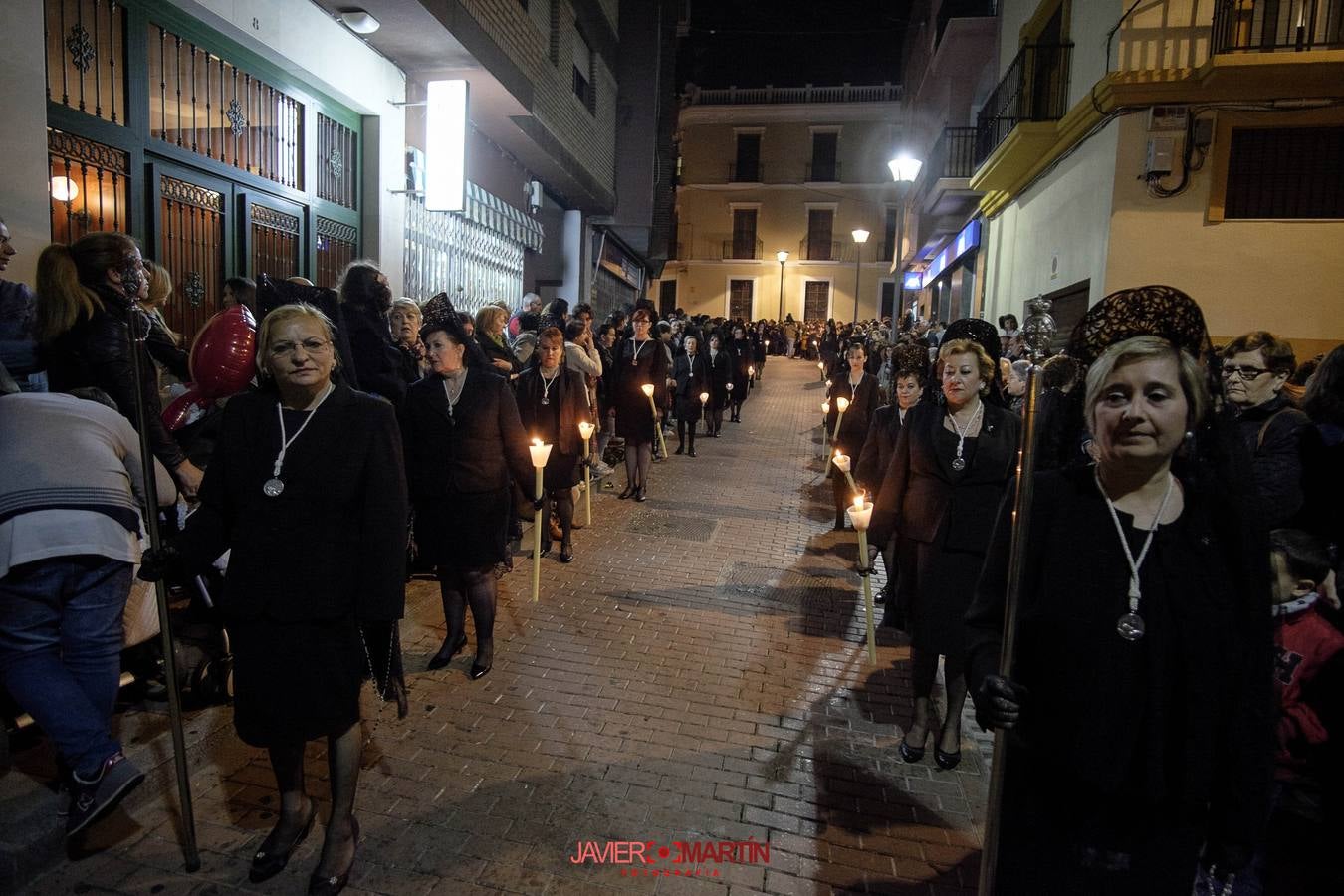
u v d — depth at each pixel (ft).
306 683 8.64
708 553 23.50
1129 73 29.35
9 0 13.93
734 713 13.70
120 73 18.28
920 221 80.38
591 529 25.41
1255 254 29.73
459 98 29.01
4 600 8.92
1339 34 27.96
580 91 54.19
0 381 9.43
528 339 24.75
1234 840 5.85
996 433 11.82
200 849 9.62
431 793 10.87
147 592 11.07
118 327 10.75
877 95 135.33
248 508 8.71
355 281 16.15
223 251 22.08
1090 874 6.10
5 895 8.73
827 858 9.99
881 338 53.62
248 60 22.44
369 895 8.96
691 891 9.28
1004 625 6.51
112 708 9.75
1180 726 5.77
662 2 75.05
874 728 13.46
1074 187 34.96
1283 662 9.04
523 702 13.64
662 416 38.27
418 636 16.15
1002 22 49.42
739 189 140.87
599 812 10.66
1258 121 29.07
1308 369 16.99
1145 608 5.86
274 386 9.18
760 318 142.41
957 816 11.02
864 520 15.72
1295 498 10.05
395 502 9.06
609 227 65.31
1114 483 6.16
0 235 10.72
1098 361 6.06
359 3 24.34
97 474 9.35
